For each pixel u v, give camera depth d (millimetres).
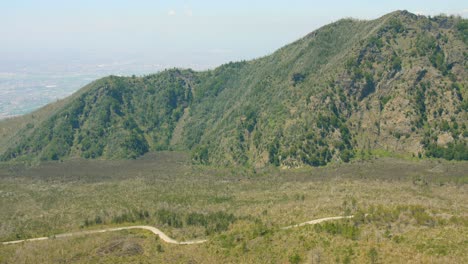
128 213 141750
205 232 122312
